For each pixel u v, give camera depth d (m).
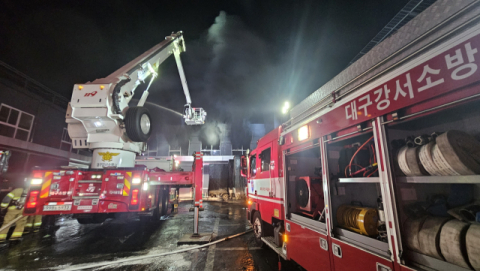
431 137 1.52
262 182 4.56
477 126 1.52
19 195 5.71
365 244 1.86
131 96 6.57
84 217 5.69
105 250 4.79
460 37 1.26
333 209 2.30
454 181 1.31
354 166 2.38
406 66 1.55
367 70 1.96
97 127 5.75
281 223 3.82
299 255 2.92
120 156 5.98
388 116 1.65
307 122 2.81
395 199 1.55
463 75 1.22
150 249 4.83
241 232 6.31
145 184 5.46
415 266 1.44
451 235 1.30
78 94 5.47
